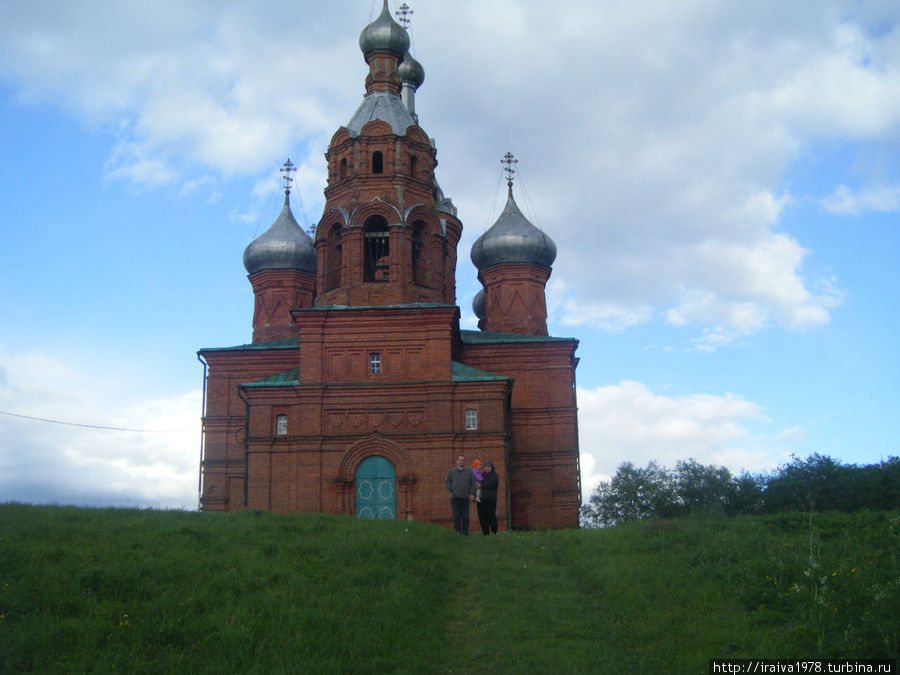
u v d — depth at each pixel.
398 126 46.97
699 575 19.39
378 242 46.16
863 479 42.31
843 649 14.85
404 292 43.47
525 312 55.66
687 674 14.62
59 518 24.98
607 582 19.39
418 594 18.75
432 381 41.66
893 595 16.06
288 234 57.38
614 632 16.80
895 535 21.17
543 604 18.39
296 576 19.16
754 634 16.08
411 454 40.97
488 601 18.80
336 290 44.25
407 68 64.75
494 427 41.16
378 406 41.66
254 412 41.97
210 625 16.38
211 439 47.91
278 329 56.12
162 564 19.47
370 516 40.53
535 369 48.72
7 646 14.97
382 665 15.21
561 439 47.72
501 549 23.28
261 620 16.64
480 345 48.78
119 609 16.83
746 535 22.69
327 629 16.41
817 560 18.77
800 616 16.47
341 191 45.78
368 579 19.38
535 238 56.19
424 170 46.47
